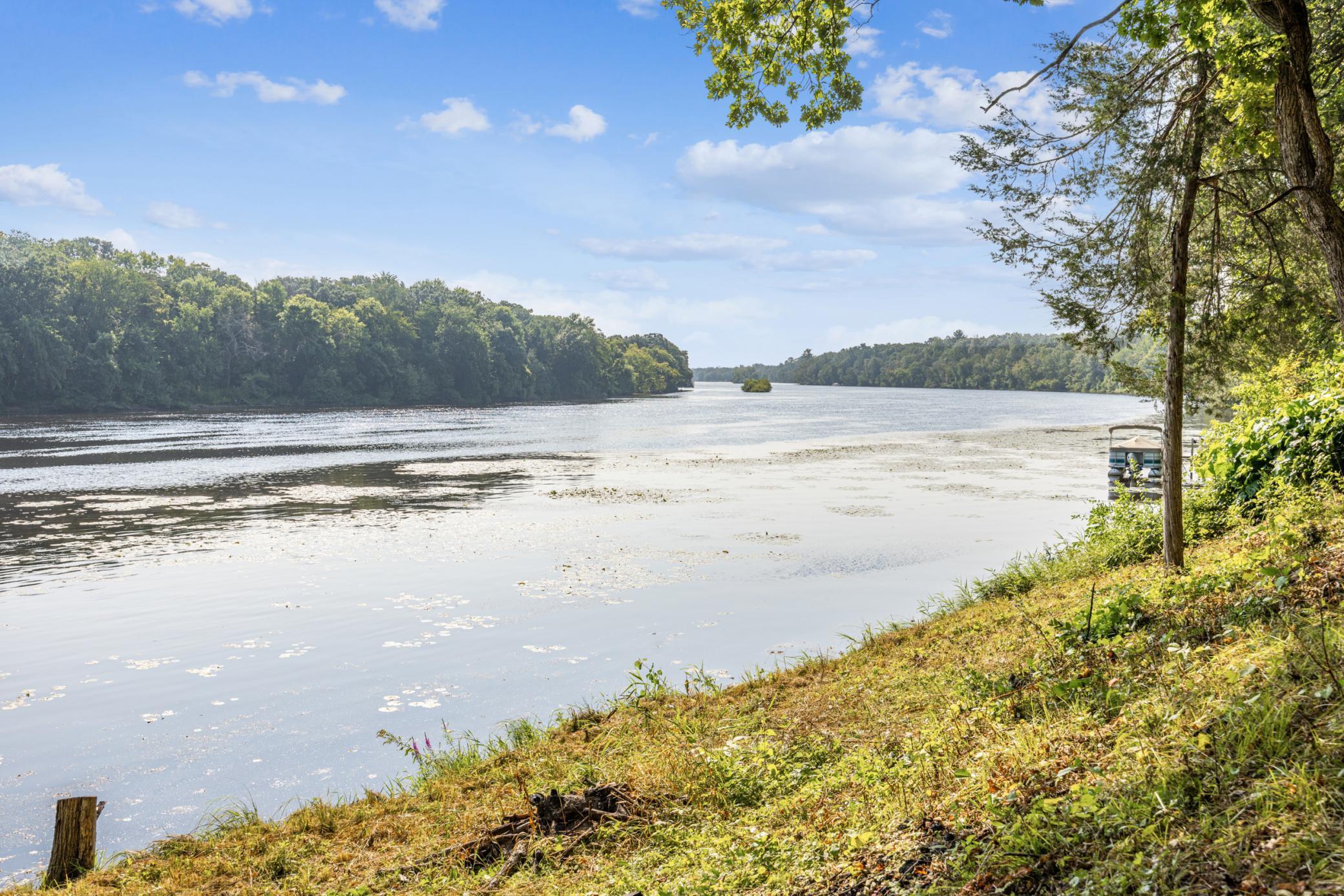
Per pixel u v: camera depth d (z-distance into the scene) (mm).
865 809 5766
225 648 13688
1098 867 3783
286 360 111688
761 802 6910
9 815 8539
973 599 14555
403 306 145250
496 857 6695
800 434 63562
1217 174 9789
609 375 174875
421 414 95125
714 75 9219
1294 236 10312
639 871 5910
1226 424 14672
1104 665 7004
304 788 9062
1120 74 10000
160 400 95625
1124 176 10031
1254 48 7828
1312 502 9812
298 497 30766
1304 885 3180
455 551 21297
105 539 23062
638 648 13484
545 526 24734
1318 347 14672
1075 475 37312
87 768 9547
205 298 112250
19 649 13695
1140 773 4441
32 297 90938
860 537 22828
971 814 4867
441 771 9086
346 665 12875
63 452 47750
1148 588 9570
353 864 6922
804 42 8797
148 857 7359
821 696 9758
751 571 18844
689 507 28234
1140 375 10953
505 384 141750
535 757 9016
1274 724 4309
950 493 31453
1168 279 10570
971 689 8062
